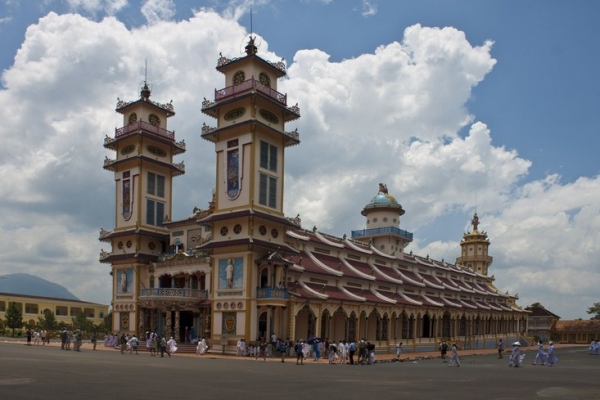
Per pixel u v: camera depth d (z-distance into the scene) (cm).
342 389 2369
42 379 2388
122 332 6688
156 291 5928
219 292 5681
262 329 5578
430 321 8694
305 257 6700
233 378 2767
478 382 2873
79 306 14512
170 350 5438
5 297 12862
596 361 5828
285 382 2638
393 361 5688
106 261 7012
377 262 8375
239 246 5578
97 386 2195
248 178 5631
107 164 7219
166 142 7212
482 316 10700
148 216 6956
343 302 6312
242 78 5931
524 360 6147
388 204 9531
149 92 7344
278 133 5919
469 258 13538
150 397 1912
